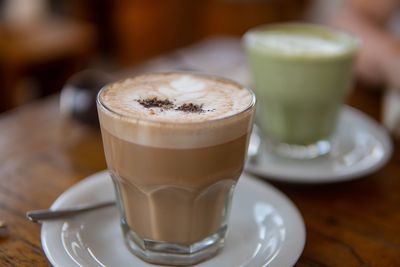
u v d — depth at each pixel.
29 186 0.39
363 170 0.41
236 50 0.74
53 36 1.19
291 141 0.48
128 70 0.62
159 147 0.29
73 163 0.43
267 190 0.37
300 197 0.40
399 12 0.74
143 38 1.59
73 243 0.32
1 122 0.50
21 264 0.31
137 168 0.30
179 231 0.31
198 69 0.64
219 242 0.33
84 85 0.50
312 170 0.42
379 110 0.55
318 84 0.45
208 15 1.55
